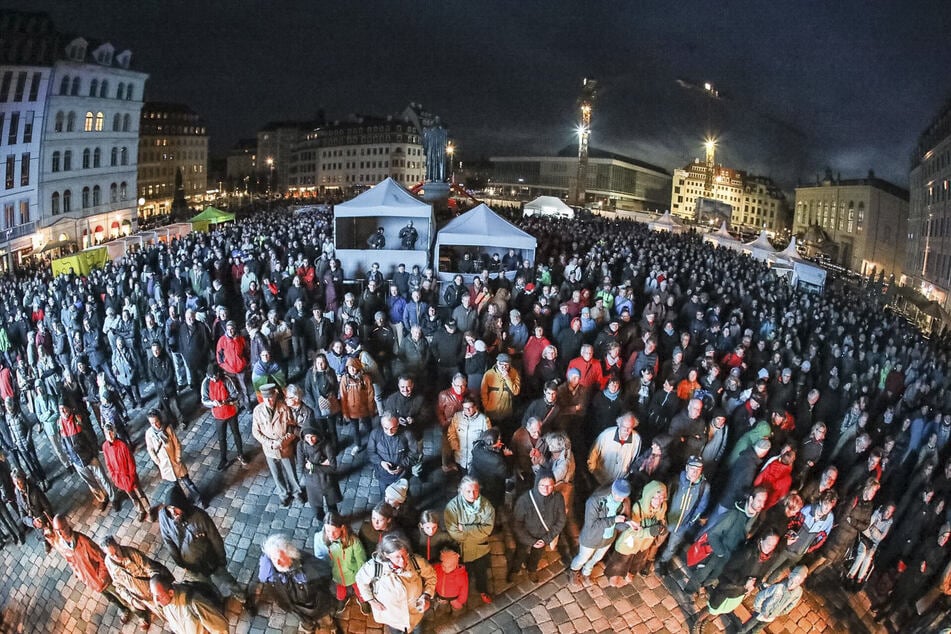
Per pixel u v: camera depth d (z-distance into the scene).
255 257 17.61
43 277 23.03
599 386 9.98
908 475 10.25
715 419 8.30
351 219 19.95
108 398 8.80
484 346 10.18
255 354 10.40
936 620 7.54
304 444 7.75
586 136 85.88
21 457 10.27
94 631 7.70
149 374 11.19
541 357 10.41
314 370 9.35
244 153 127.00
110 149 49.78
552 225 36.41
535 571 7.96
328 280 14.22
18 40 39.50
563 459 7.11
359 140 103.75
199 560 6.97
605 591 7.78
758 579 6.79
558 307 13.35
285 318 12.45
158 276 15.98
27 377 10.77
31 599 8.45
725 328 13.26
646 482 7.36
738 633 7.30
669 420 9.30
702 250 30.95
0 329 13.87
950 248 41.41
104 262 25.19
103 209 49.56
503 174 116.12
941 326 35.50
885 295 38.38
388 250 17.86
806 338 16.34
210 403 9.38
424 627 7.14
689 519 7.52
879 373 13.90
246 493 9.40
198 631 6.12
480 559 7.87
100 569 7.30
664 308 13.99
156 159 79.88
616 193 108.50
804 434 10.76
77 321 13.37
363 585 6.09
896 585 7.95
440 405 9.00
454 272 17.83
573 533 8.62
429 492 9.16
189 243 22.77
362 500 9.16
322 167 109.38
